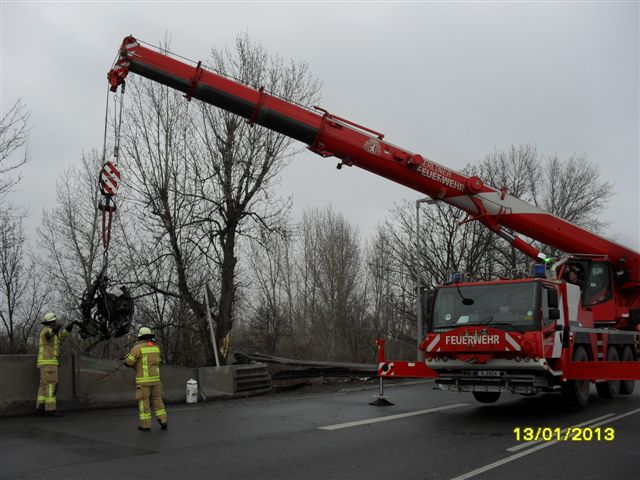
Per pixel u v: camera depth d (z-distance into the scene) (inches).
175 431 388.8
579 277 609.0
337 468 289.3
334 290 1573.6
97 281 444.8
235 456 314.0
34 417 436.8
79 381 481.4
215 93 496.7
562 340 468.1
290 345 1393.9
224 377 589.6
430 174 553.0
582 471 284.7
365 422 431.8
